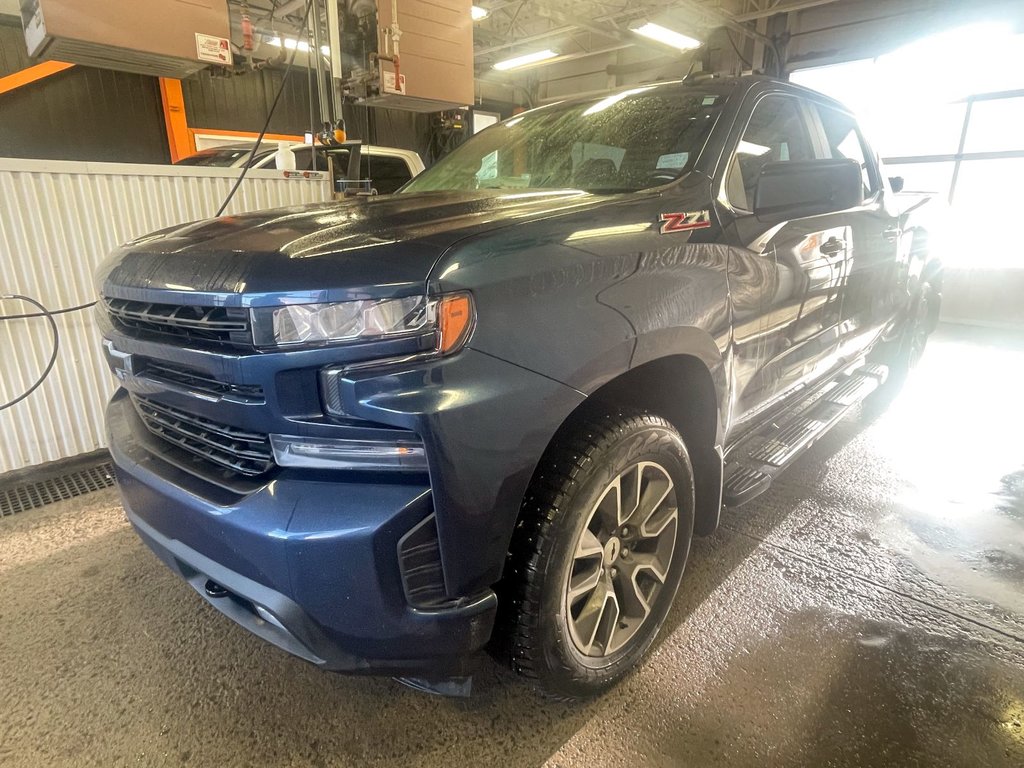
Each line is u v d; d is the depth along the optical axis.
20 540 2.59
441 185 2.65
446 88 3.80
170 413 1.55
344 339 1.17
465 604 1.29
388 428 1.18
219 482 1.36
